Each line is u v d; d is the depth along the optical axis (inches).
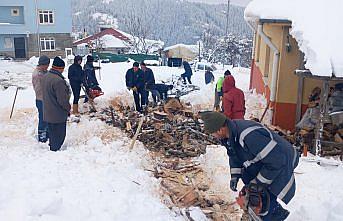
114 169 225.9
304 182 219.1
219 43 2347.4
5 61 1405.0
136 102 433.1
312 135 309.4
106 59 1355.8
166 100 430.6
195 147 293.7
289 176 140.3
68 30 1681.8
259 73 511.8
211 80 668.1
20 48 1632.6
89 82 441.1
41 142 305.1
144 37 2320.4
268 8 354.9
